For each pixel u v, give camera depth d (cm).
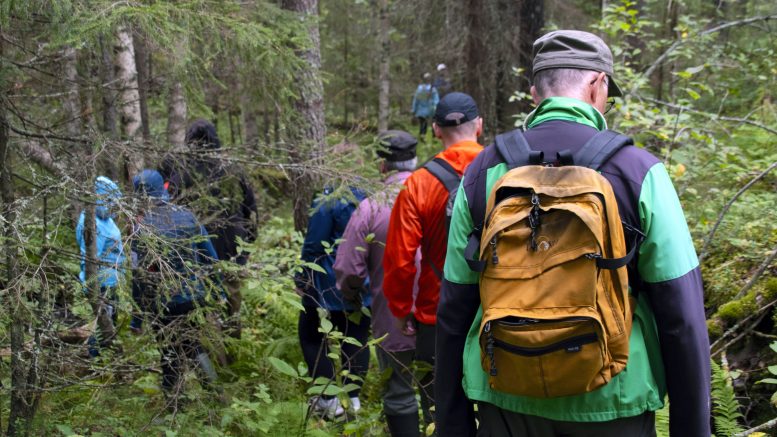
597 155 164
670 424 165
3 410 274
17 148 303
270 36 327
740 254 368
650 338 164
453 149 306
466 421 185
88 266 315
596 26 570
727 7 700
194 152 335
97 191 285
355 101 1495
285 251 467
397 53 1490
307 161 337
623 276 154
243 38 309
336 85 1405
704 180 462
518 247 156
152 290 298
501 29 1005
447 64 1108
